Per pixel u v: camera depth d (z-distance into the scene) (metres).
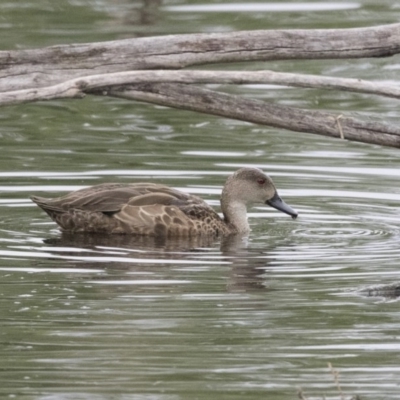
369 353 11.33
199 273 14.05
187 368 10.92
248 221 17.22
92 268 14.23
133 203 16.39
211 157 19.97
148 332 11.87
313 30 14.92
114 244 15.64
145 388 10.45
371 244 15.47
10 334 11.77
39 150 20.19
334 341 11.64
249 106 14.68
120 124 22.05
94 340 11.59
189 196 16.77
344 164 19.64
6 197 17.69
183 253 15.13
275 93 23.91
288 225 16.67
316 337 11.76
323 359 11.19
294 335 11.83
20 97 13.56
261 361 11.12
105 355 11.23
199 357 11.20
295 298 13.02
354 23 27.34
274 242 15.80
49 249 15.18
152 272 14.06
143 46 14.74
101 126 21.89
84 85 13.70
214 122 22.36
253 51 14.81
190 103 14.62
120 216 16.28
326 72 25.12
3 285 13.42
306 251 15.13
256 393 10.35
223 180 18.78
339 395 10.32
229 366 10.99
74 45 14.74
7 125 21.88
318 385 10.57
